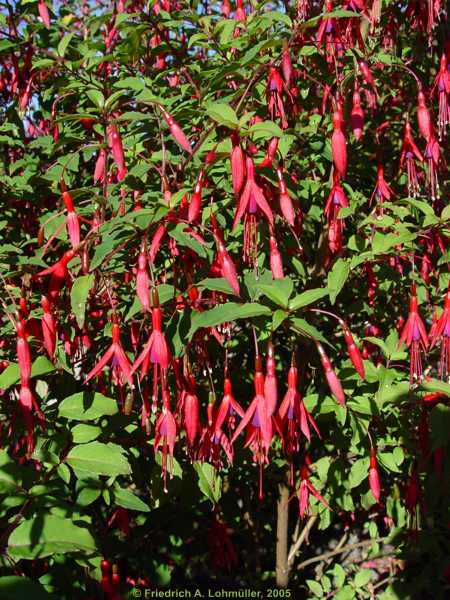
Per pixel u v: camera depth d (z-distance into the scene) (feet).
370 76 1.88
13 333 1.99
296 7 2.30
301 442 2.63
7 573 1.66
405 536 2.54
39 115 2.68
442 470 2.02
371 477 2.03
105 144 1.80
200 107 2.02
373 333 2.50
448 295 1.83
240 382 2.37
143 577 2.41
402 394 1.94
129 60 2.33
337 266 1.92
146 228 1.62
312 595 2.91
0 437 1.98
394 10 2.32
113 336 1.68
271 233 1.68
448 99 2.10
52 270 1.67
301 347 2.36
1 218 2.39
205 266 1.85
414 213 2.21
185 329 1.65
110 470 1.71
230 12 2.74
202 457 1.81
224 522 2.58
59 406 1.79
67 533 1.50
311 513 2.38
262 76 1.96
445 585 2.59
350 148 2.44
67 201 1.73
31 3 2.48
